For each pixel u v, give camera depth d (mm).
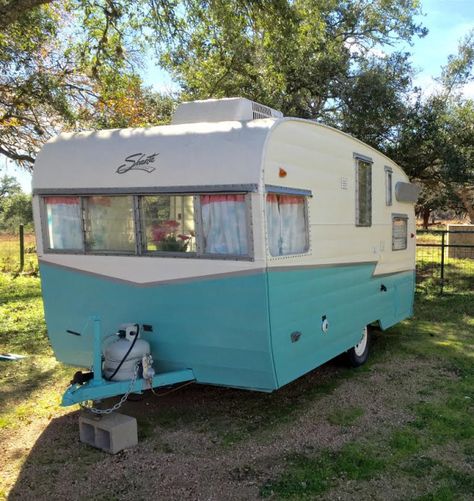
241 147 4062
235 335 4191
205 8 8148
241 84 12125
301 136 4590
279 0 7613
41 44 9836
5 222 35375
